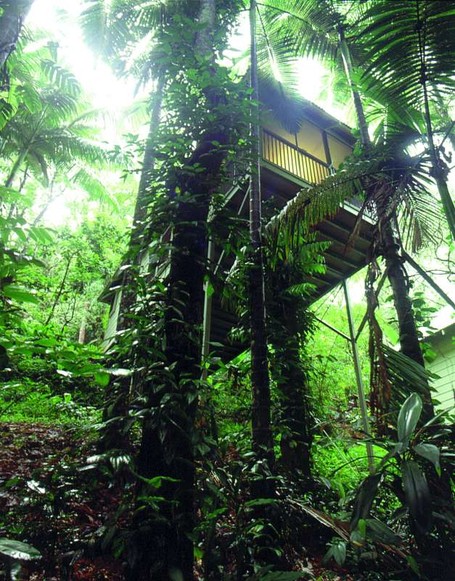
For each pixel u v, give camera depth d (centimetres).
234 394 438
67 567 205
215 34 355
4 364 151
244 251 358
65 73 870
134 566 177
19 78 891
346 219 620
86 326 1627
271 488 269
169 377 207
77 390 462
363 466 504
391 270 359
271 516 252
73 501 250
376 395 300
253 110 306
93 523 242
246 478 258
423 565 225
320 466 514
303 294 593
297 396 481
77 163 1167
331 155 762
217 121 284
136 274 254
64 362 155
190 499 203
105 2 795
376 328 320
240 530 226
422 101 337
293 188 618
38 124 1036
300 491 328
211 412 224
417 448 213
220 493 207
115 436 218
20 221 169
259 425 297
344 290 705
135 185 1438
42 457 451
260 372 319
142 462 204
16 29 445
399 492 239
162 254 251
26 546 127
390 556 236
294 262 546
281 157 632
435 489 240
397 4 302
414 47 312
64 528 229
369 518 243
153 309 237
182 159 277
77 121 1104
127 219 1584
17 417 682
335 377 838
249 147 295
